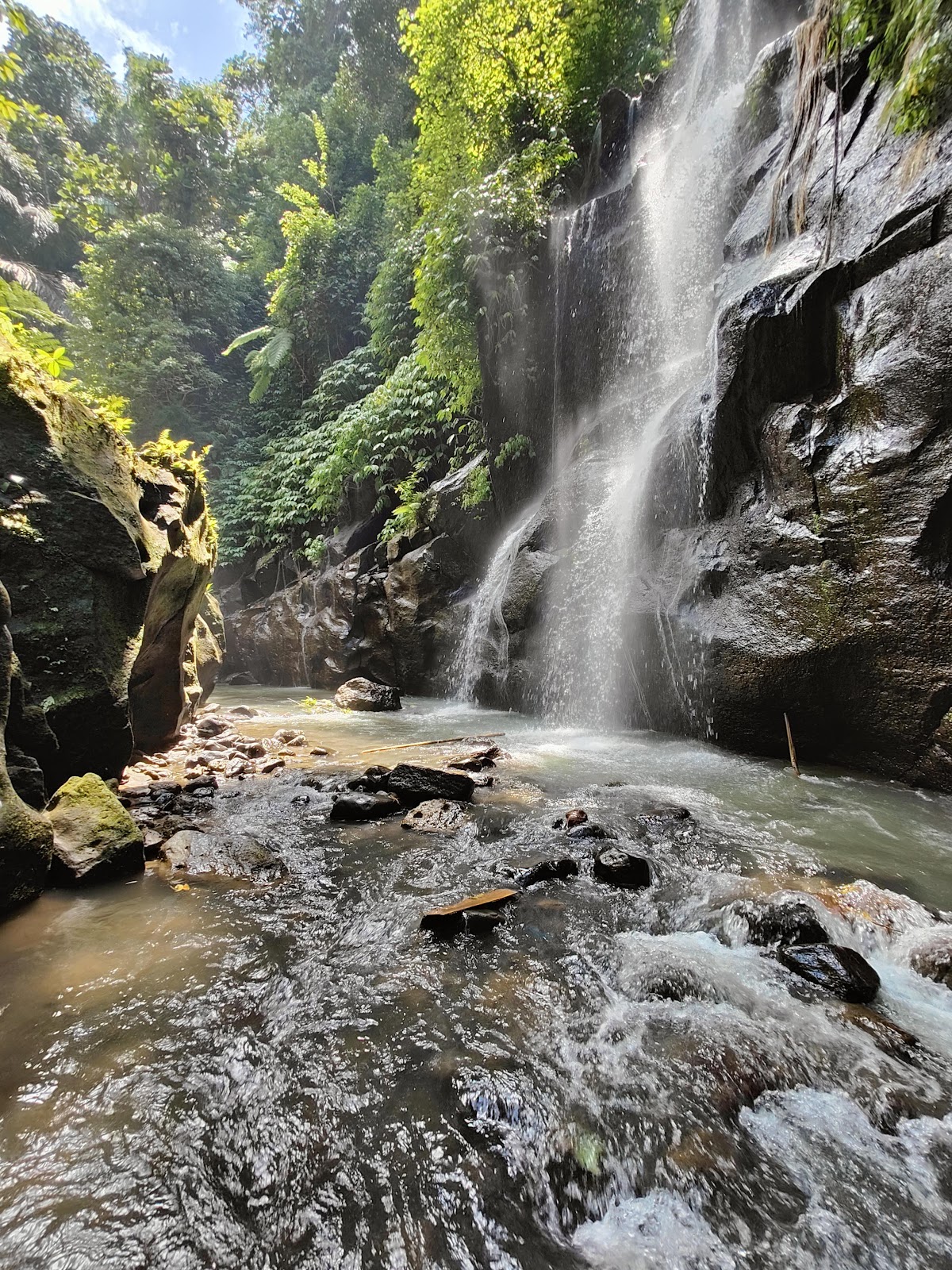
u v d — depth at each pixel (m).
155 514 4.83
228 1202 1.29
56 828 2.89
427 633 10.48
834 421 4.63
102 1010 1.89
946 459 3.94
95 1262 1.15
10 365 3.55
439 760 5.34
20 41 27.58
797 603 4.81
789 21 7.86
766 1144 1.45
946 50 3.92
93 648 3.66
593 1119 1.51
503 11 9.54
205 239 23.78
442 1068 1.67
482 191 9.23
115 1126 1.47
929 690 4.10
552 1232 1.25
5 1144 1.41
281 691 12.52
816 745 4.96
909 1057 1.72
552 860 2.95
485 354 10.04
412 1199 1.30
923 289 4.03
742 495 5.57
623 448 8.06
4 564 3.33
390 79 22.08
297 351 18.25
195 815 3.77
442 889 2.75
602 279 8.78
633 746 5.79
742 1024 1.85
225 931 2.39
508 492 10.23
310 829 3.54
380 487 12.71
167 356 17.73
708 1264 1.19
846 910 2.46
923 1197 1.32
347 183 21.56
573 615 7.40
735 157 7.43
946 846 3.27
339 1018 1.87
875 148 4.76
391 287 14.11
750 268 6.07
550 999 1.97
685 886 2.77
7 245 23.34
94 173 20.50
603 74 10.27
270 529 15.66
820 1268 1.18
